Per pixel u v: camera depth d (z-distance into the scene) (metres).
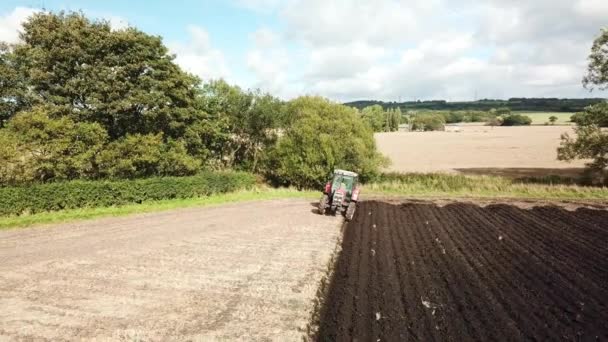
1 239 15.94
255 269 12.62
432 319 8.97
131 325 8.92
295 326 8.84
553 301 9.98
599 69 32.38
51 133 22.38
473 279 11.53
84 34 25.33
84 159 23.14
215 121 34.25
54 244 15.33
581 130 32.78
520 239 16.23
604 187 29.50
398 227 18.77
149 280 11.66
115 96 25.28
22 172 20.52
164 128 29.44
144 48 26.56
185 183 26.84
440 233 17.44
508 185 31.17
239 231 17.77
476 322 8.80
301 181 32.94
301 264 13.11
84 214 20.38
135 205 23.48
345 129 32.00
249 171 37.94
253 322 9.05
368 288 10.90
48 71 25.30
